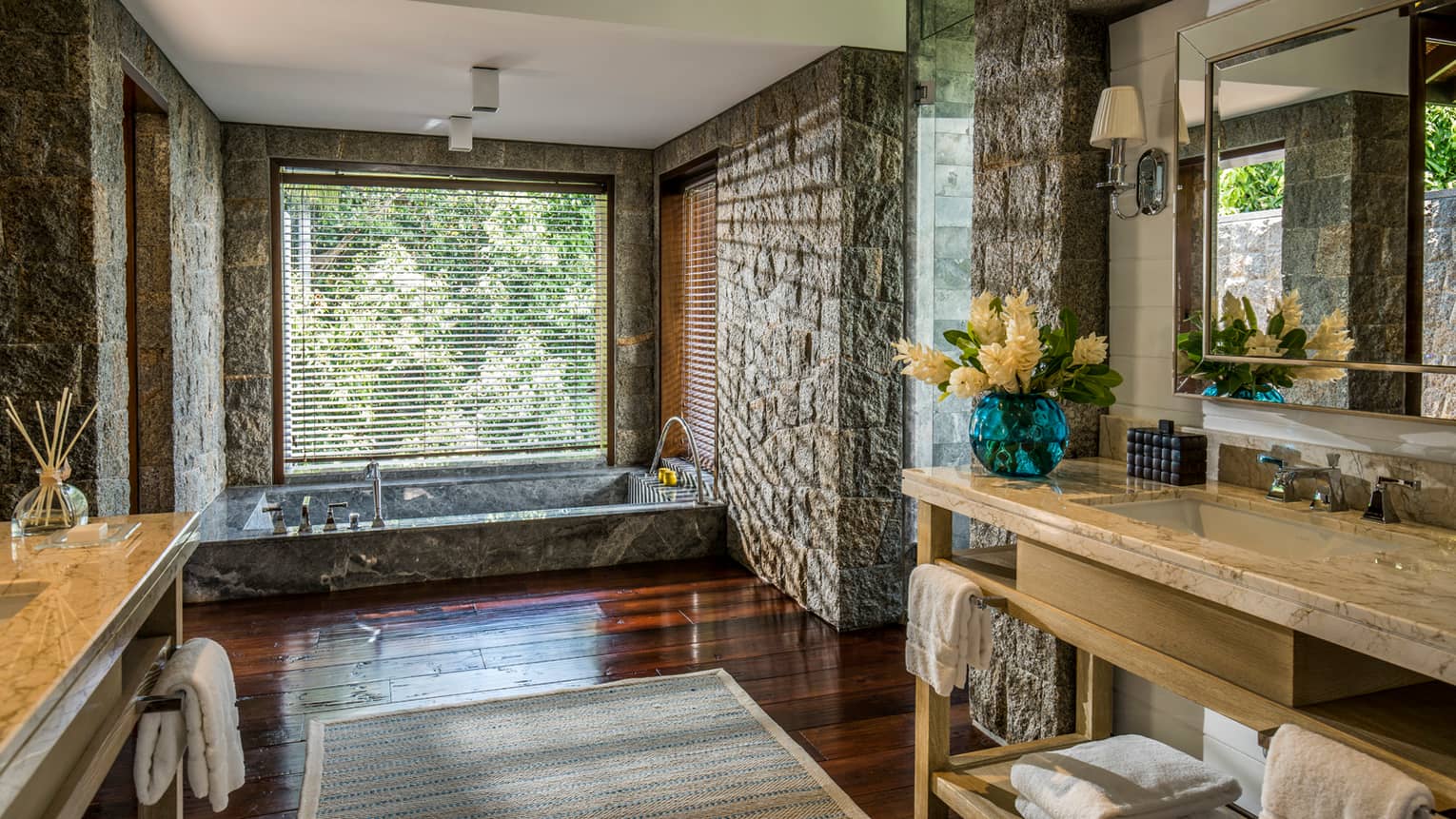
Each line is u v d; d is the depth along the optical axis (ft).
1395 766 4.47
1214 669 5.53
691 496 17.35
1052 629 6.75
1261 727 5.19
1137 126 8.00
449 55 12.75
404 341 18.84
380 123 17.21
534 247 19.56
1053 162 8.97
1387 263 6.43
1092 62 8.86
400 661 11.80
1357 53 6.56
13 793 3.39
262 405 17.65
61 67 9.33
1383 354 6.48
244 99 15.35
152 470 13.28
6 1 9.20
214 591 14.12
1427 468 6.26
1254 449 7.54
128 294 13.01
